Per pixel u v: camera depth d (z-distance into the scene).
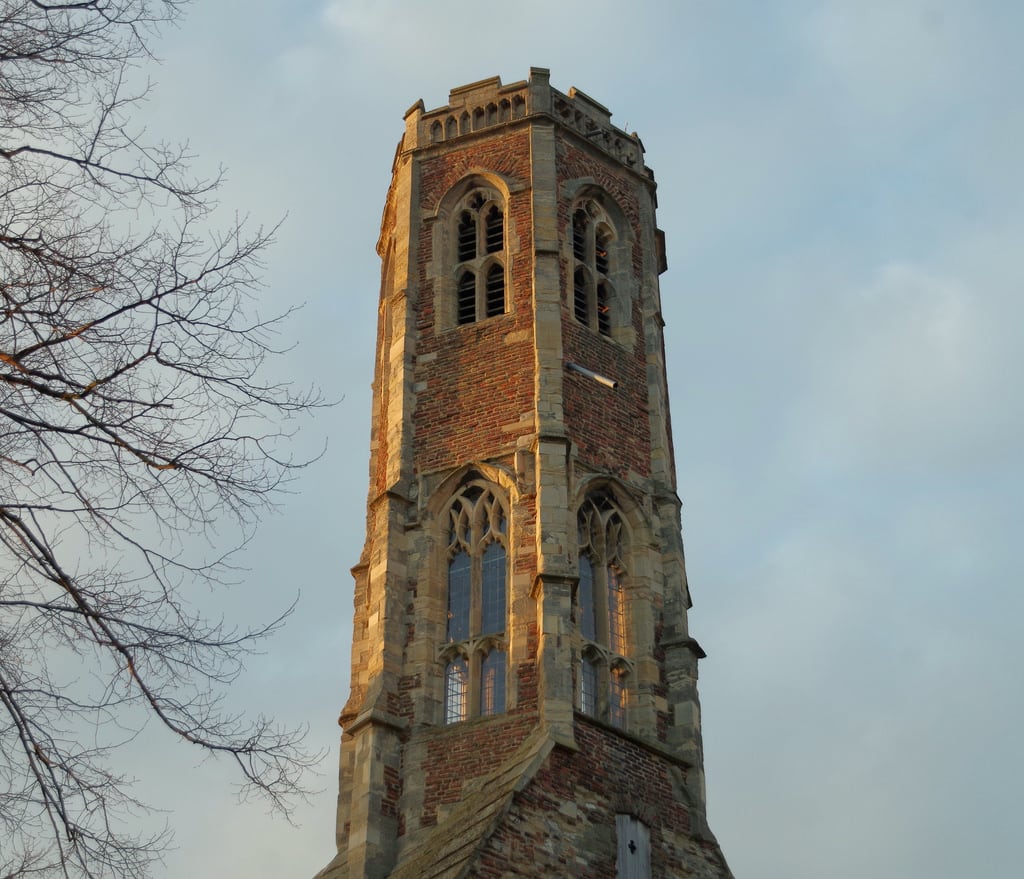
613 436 47.06
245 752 19.27
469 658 42.84
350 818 42.22
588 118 53.75
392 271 53.69
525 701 41.12
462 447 46.28
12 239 19.22
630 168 53.69
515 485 44.72
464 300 50.03
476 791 39.69
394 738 41.56
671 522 46.53
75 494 19.20
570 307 48.84
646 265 52.12
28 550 18.73
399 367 48.38
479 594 44.00
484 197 51.66
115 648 18.77
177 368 19.67
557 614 41.75
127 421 19.48
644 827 39.66
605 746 40.53
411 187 52.22
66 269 19.34
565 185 51.34
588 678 42.88
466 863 35.34
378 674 42.50
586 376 47.47
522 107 52.94
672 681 43.75
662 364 50.84
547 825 37.62
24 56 19.16
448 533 45.44
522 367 46.97
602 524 45.41
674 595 45.28
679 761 42.09
